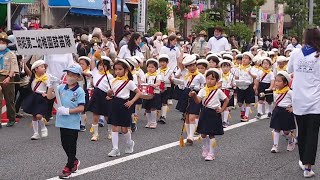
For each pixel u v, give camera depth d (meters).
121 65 8.85
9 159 8.52
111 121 8.79
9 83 11.32
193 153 9.23
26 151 9.12
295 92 7.75
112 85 8.92
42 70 10.16
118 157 8.77
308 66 7.59
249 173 7.97
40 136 10.43
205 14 28.38
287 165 8.54
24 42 7.57
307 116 7.71
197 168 8.20
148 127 11.66
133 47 12.89
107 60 10.19
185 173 7.88
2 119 12.16
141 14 21.38
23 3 17.34
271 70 13.74
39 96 10.12
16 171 7.78
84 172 7.76
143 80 11.38
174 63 14.30
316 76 7.60
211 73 8.66
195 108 9.83
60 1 22.03
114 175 7.64
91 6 23.41
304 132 7.89
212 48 15.52
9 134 10.63
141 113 13.80
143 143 9.93
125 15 27.22
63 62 11.32
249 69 13.05
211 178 7.63
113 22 19.11
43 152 9.05
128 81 8.90
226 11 30.77
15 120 11.84
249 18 33.94
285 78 9.31
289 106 9.30
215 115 8.69
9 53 11.31
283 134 10.56
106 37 14.88
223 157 8.99
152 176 7.65
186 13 29.78
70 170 7.48
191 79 11.16
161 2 25.95
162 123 12.26
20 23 19.56
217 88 8.73
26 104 10.12
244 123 12.55
